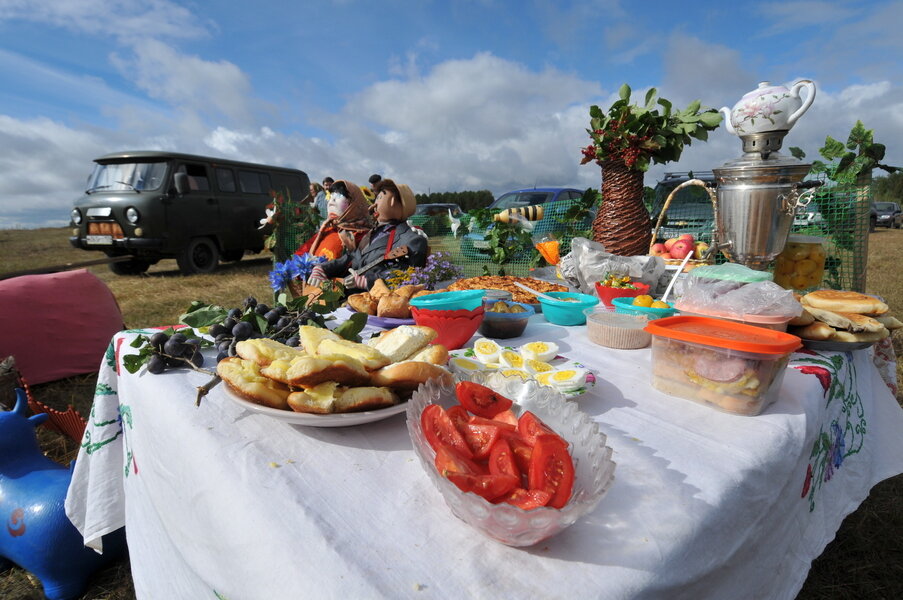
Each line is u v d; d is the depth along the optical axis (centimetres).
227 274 1011
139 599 134
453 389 92
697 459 86
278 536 69
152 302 719
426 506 74
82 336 392
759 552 88
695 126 235
